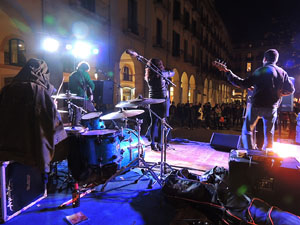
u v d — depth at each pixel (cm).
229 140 590
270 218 212
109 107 1148
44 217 258
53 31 846
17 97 241
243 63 5194
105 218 258
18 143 236
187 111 1354
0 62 1081
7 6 704
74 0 923
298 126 761
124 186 346
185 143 702
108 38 1161
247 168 266
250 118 394
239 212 230
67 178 347
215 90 3650
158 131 484
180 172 316
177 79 2095
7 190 248
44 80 270
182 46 2191
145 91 1495
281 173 254
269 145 382
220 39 4053
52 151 249
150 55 1578
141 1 1456
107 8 1149
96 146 293
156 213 269
